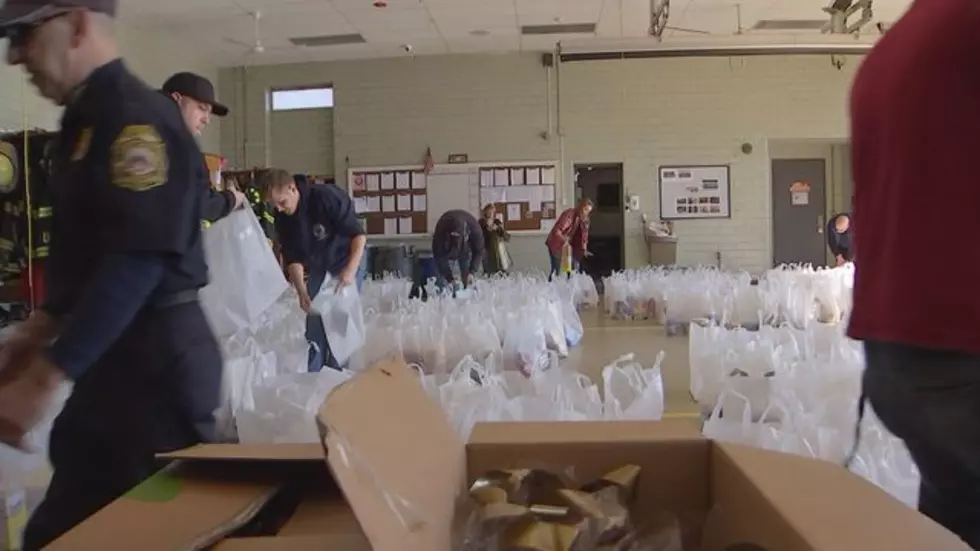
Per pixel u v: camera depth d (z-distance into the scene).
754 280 7.57
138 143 1.16
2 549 1.90
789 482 0.75
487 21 9.16
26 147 3.65
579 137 10.77
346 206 3.60
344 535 0.75
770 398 1.94
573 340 5.42
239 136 11.10
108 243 1.14
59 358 1.10
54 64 1.19
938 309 1.04
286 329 3.59
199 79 2.53
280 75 11.01
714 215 10.76
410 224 10.95
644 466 0.95
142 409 1.25
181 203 1.20
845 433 1.65
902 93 1.08
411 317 3.88
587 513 0.81
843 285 5.44
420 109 10.86
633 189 10.78
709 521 0.87
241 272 2.29
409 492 0.71
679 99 10.68
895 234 1.09
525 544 0.75
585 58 9.64
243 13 8.53
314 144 11.10
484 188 10.86
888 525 0.64
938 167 1.04
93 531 0.75
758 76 10.62
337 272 3.58
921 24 1.08
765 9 8.82
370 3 8.33
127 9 8.18
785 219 11.48
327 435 0.64
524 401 1.78
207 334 1.32
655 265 10.56
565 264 9.12
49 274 1.24
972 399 1.03
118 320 1.13
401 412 0.83
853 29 8.48
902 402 1.11
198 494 0.83
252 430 1.75
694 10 8.84
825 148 11.32
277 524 0.83
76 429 1.27
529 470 0.90
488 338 3.64
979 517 1.08
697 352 2.79
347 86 10.91
